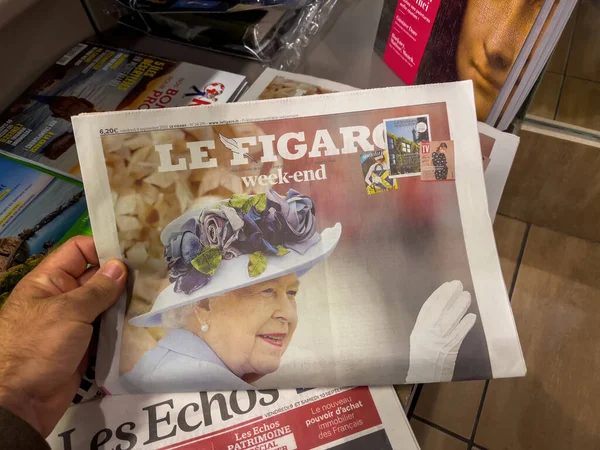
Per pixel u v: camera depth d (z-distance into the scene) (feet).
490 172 1.37
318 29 1.82
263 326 1.12
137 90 1.65
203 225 1.17
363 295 1.14
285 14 1.73
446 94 1.18
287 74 1.63
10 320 1.04
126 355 1.11
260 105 1.19
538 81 1.32
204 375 1.10
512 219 3.24
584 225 3.04
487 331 1.11
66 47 1.80
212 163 1.18
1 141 1.56
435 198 1.18
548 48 1.18
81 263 1.23
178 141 1.18
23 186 1.46
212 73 1.68
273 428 1.07
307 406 1.09
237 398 1.11
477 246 1.16
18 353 1.00
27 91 1.68
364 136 1.19
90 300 1.07
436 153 1.18
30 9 1.58
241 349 1.11
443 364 1.09
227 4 1.63
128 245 1.16
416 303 1.13
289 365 1.10
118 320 1.14
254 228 1.17
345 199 1.18
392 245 1.16
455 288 1.13
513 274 3.06
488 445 2.54
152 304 1.14
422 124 1.19
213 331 1.12
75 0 1.74
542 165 2.74
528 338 2.83
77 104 1.63
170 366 1.11
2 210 1.41
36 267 1.18
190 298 1.14
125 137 1.17
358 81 1.67
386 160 1.19
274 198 1.18
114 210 1.17
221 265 1.15
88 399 1.11
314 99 1.19
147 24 1.82
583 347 2.78
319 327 1.12
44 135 1.57
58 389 1.07
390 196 1.18
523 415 2.60
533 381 2.69
